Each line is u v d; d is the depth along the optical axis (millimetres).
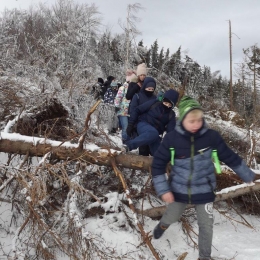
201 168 2633
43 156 3527
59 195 3748
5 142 3465
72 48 14273
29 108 4445
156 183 2682
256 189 3848
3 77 4871
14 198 3391
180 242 3436
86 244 2807
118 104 5449
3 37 12211
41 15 21000
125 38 13977
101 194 3791
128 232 3375
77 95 5445
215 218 4059
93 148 3619
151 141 4023
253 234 3713
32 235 2959
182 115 2598
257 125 6102
